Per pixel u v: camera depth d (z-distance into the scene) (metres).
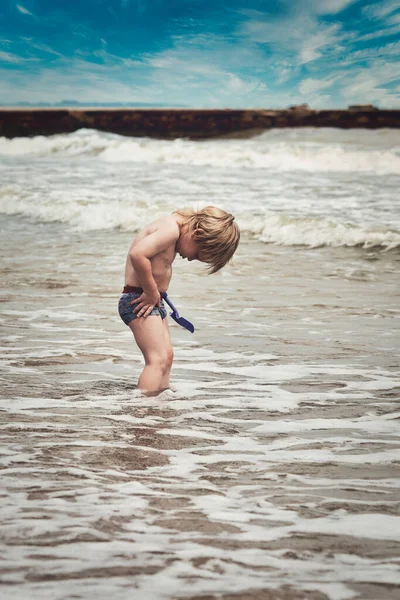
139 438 3.61
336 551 2.38
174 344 5.62
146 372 4.45
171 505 2.75
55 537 2.45
